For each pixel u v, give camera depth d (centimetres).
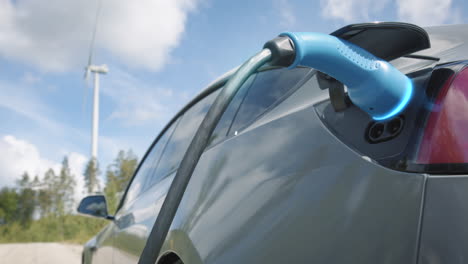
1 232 8669
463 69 72
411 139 68
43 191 10862
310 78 119
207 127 71
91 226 4953
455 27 122
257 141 110
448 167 62
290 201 84
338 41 66
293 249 78
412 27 65
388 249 63
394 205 65
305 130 92
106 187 8825
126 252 199
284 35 67
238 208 100
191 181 135
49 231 7838
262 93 141
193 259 109
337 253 69
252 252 87
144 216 190
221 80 183
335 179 76
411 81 74
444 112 67
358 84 69
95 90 5691
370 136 76
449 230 58
